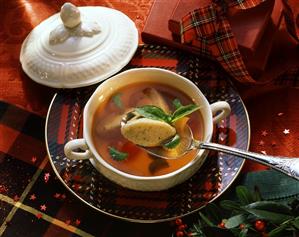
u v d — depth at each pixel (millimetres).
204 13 683
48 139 670
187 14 691
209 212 608
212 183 637
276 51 723
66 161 657
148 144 622
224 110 646
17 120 711
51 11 806
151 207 630
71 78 700
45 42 724
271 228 573
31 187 671
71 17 705
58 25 728
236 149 618
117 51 712
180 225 620
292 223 551
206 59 719
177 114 619
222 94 690
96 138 645
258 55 704
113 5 799
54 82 703
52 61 709
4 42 780
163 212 626
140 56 727
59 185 671
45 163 686
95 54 708
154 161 628
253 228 574
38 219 652
